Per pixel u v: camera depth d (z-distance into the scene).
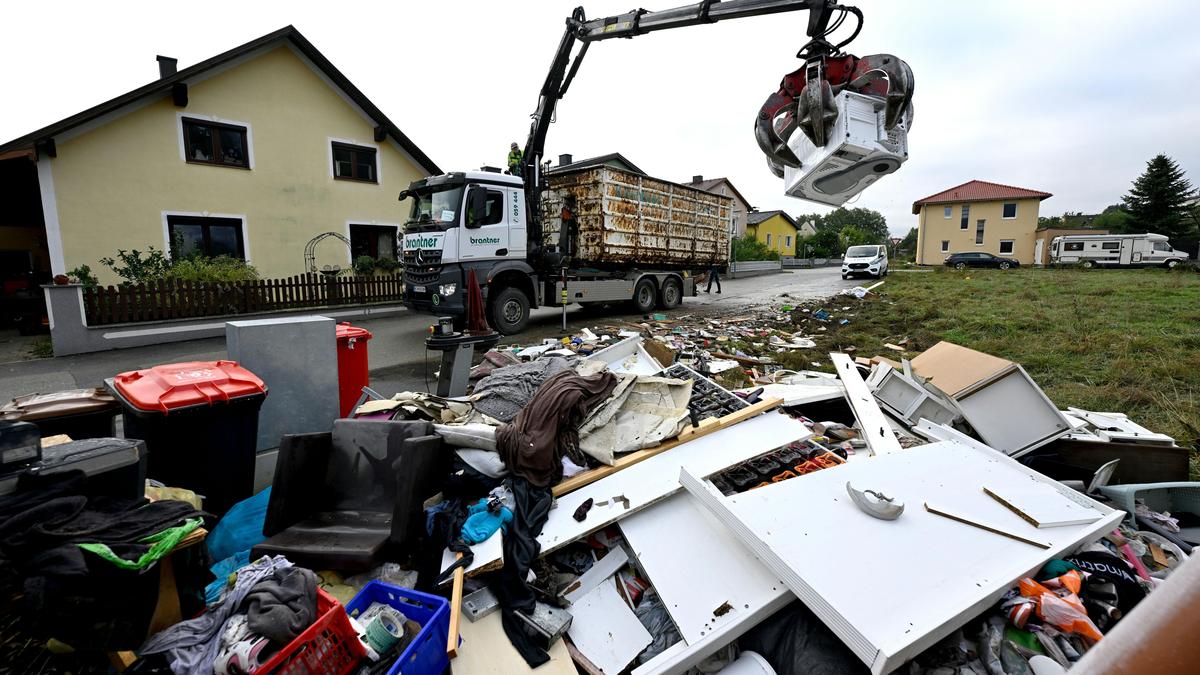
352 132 15.61
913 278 22.02
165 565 2.06
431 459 2.71
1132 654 0.50
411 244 9.61
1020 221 35.16
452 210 9.12
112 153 11.87
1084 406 5.73
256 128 13.84
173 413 2.82
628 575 2.76
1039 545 2.33
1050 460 3.94
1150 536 3.01
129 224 12.17
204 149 13.20
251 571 2.13
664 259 13.56
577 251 11.82
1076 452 3.92
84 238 11.64
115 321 9.85
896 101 3.94
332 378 4.18
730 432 3.73
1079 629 2.03
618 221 11.77
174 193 12.72
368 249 16.44
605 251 11.55
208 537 2.86
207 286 10.99
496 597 2.49
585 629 2.48
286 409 4.00
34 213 14.01
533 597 2.50
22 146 10.86
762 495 2.59
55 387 7.09
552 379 3.71
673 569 2.55
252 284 11.64
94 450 2.13
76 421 3.04
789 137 4.54
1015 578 2.13
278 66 14.04
